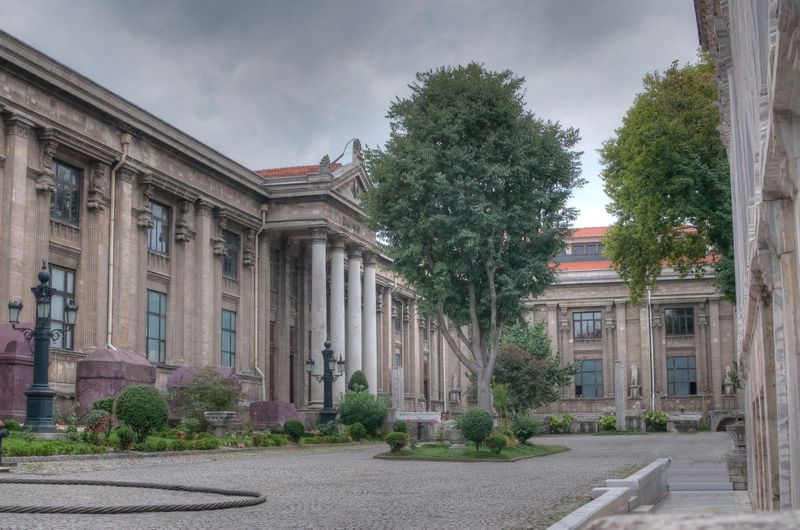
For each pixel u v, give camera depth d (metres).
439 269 34.91
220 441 32.84
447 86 35.59
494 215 33.88
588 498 15.58
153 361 43.56
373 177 36.34
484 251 34.72
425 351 81.44
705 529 1.30
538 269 35.69
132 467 22.00
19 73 34.06
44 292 26.75
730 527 1.30
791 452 6.11
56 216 36.84
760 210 6.04
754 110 6.58
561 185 36.53
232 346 51.06
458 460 28.64
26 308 34.00
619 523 1.40
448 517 12.31
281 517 11.95
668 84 37.31
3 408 30.17
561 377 70.06
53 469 19.97
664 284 82.00
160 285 44.47
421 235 35.38
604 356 83.31
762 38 5.38
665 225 37.25
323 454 32.12
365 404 46.84
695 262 40.19
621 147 39.84
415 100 36.19
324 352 45.41
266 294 53.72
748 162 8.84
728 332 79.94
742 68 9.97
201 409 37.91
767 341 9.09
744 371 19.20
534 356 69.31
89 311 37.91
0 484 16.05
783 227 5.63
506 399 59.62
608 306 83.50
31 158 34.88
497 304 36.66
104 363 34.53
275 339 56.03
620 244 41.78
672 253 40.03
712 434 66.69
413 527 11.04
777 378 7.11
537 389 66.62
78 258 37.91
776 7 3.52
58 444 24.05
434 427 50.66
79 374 34.62
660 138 35.38
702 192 35.69
